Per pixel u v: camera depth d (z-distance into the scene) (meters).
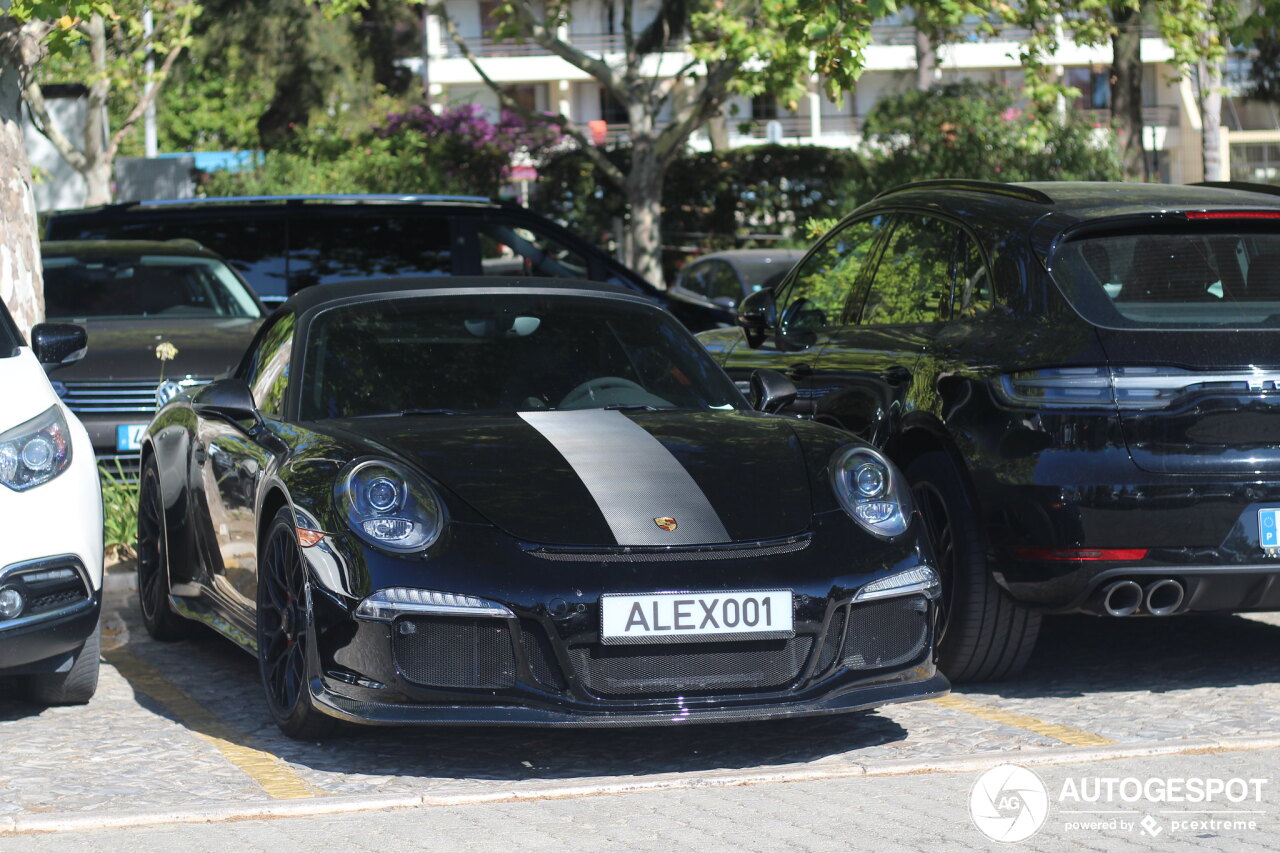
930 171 27.92
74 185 28.14
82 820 4.54
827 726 5.82
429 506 5.12
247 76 39.19
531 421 5.79
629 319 6.68
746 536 5.14
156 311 11.30
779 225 32.44
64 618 5.72
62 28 9.70
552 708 4.92
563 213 32.34
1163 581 5.83
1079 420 5.83
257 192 31.84
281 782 5.07
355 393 6.05
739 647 5.06
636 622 4.93
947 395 6.25
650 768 5.27
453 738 5.64
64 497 5.77
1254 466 5.81
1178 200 6.50
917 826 4.50
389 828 4.52
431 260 13.27
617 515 5.13
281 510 5.53
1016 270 6.30
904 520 5.41
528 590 4.93
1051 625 7.78
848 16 12.46
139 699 6.38
